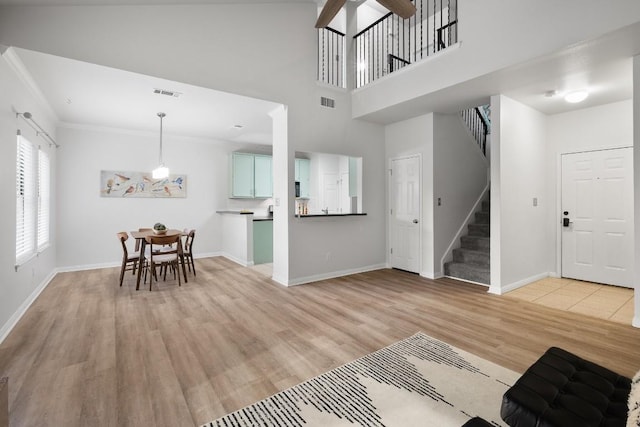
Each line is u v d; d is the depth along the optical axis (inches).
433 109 176.4
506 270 156.3
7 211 110.8
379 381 79.4
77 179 205.0
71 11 112.7
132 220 225.8
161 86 139.0
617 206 162.9
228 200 270.1
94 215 211.3
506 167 154.3
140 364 88.0
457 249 193.8
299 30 172.4
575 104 164.7
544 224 183.3
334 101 187.6
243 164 266.2
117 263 219.5
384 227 215.9
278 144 177.2
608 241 166.2
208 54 141.6
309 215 177.9
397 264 209.3
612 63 116.0
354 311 130.4
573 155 176.7
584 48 104.7
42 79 130.4
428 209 186.2
